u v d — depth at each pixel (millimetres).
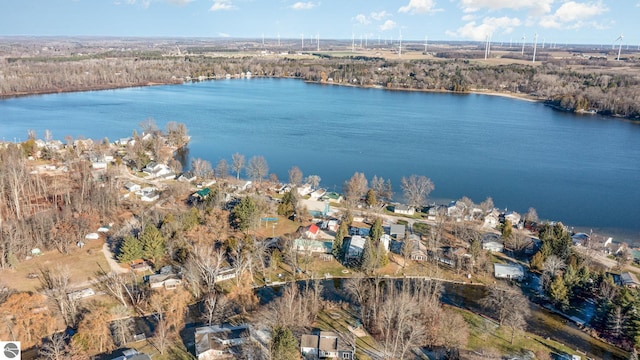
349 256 115188
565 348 83812
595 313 93875
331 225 132250
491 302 96562
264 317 86438
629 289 94312
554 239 116312
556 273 103188
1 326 79625
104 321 81875
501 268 111812
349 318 90000
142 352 77438
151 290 96500
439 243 125062
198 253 104812
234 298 94562
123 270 105500
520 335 87062
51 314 87125
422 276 109188
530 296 103000
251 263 107188
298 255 116000
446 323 84062
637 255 122000
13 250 106625
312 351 77875
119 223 129375
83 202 137625
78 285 98562
